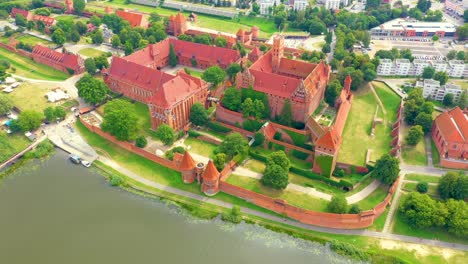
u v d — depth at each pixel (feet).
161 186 547.90
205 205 516.73
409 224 484.33
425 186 520.83
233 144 565.12
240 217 497.05
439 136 592.19
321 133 567.59
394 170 514.27
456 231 461.78
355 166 554.87
